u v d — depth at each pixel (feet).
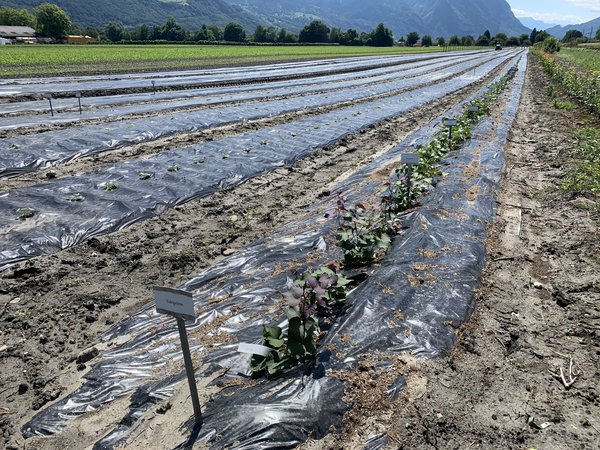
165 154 37.83
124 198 28.58
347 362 13.08
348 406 11.73
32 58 118.32
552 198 29.25
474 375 13.56
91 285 20.12
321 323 15.15
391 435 11.21
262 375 13.12
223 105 64.75
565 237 23.63
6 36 270.26
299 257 20.92
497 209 26.96
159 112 56.65
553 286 19.06
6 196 27.76
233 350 14.39
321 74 118.42
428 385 12.76
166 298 10.12
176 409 12.07
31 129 43.93
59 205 27.12
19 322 17.53
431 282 17.37
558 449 11.32
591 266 20.56
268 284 18.70
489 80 112.06
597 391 13.34
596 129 49.57
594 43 297.53
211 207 29.25
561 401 12.94
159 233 25.22
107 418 12.58
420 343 14.17
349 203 27.63
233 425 10.99
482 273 19.34
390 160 38.37
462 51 295.48
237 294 18.34
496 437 11.55
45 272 20.89
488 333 15.62
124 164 34.40
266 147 41.83
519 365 14.34
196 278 20.39
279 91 82.07
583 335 15.96
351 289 17.35
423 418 11.76
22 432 12.47
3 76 80.02
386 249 20.62
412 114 65.16
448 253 19.79
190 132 47.29
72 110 55.16
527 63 173.68
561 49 242.17
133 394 13.19
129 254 22.86
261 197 31.37
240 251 22.63
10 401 13.83
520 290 18.67
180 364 14.25
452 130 41.70
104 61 121.90
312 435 10.89
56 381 14.58
